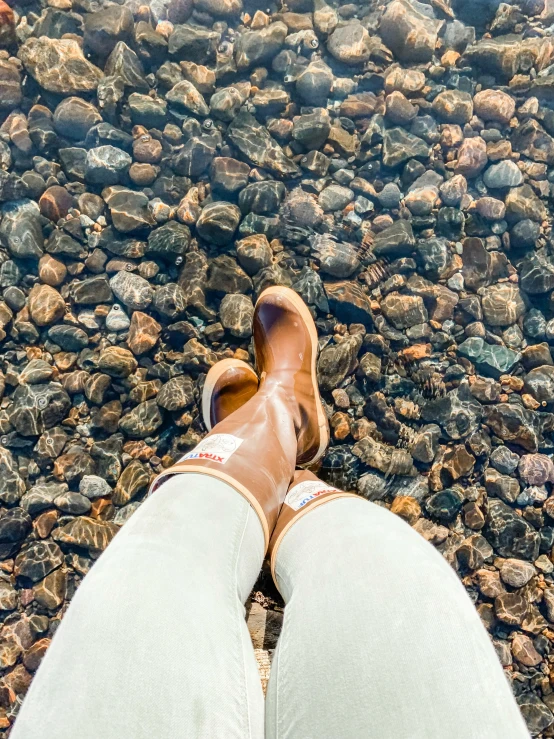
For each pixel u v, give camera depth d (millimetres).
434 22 2256
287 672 713
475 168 2262
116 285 2158
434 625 681
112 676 588
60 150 2189
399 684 628
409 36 2232
